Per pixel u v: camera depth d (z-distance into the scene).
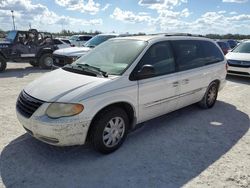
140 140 4.65
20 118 3.97
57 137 3.60
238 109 6.64
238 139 4.82
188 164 3.89
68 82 3.99
